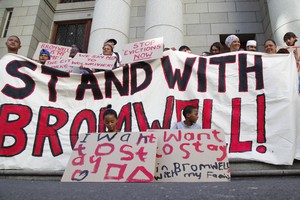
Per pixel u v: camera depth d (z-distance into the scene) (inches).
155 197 62.4
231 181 109.7
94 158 110.0
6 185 86.7
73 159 111.2
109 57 187.0
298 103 142.6
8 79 164.2
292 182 92.3
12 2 385.4
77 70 205.2
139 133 116.6
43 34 380.2
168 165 109.4
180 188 77.9
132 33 347.9
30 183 97.8
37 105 159.9
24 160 144.1
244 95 152.4
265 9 324.5
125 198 61.4
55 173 136.4
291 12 253.8
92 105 163.9
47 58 210.5
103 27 294.7
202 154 111.6
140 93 163.6
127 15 320.8
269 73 153.2
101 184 91.0
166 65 169.5
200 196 63.2
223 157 110.0
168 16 283.4
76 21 401.1
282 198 58.4
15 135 149.9
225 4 353.7
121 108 161.0
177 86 162.7
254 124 142.9
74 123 157.9
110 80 169.8
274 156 131.0
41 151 147.8
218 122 148.2
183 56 171.5
